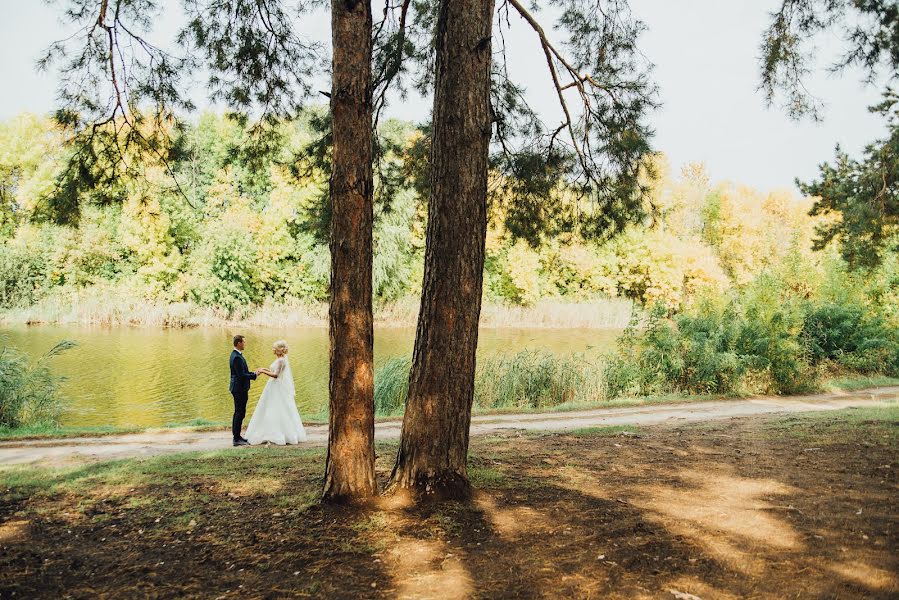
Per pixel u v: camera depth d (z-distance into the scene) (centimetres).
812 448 823
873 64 886
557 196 1047
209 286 3722
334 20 536
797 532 482
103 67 809
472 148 573
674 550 457
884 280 2298
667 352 1712
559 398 1647
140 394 1680
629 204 1023
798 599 371
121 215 3700
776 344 1725
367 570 444
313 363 2212
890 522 493
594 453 872
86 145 826
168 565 472
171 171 909
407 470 588
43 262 3681
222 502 636
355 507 561
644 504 585
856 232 1458
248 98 914
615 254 4081
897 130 1373
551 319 3938
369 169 546
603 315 3925
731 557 440
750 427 1071
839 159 1550
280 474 764
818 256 2786
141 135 850
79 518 596
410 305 3891
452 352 582
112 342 2680
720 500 593
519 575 426
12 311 3409
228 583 434
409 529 513
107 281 3747
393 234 3622
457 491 586
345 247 548
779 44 916
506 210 1062
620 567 431
